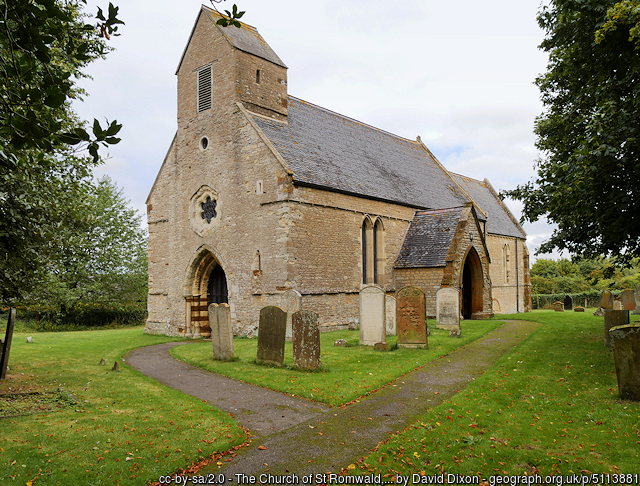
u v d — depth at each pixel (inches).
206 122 994.1
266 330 581.6
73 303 1512.1
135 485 254.4
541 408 358.0
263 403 413.1
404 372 503.8
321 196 904.9
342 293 940.6
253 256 883.4
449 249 991.0
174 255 1048.2
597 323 874.1
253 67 973.8
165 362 650.2
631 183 487.5
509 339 726.5
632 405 343.3
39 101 238.8
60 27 247.8
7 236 390.3
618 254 638.5
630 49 521.3
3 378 512.4
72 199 485.1
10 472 261.0
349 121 1320.1
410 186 1243.8
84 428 338.0
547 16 636.7
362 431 333.4
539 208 651.5
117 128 231.5
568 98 722.8
